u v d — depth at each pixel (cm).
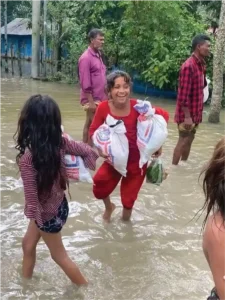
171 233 506
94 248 467
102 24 1759
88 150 372
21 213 546
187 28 1590
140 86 1659
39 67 2083
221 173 201
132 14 1569
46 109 346
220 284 198
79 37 1889
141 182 514
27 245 396
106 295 386
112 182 507
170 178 690
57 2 2114
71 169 366
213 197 204
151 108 489
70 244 473
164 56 1530
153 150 491
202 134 1002
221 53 1123
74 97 1530
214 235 201
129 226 520
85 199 593
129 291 393
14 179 664
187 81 701
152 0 1533
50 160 345
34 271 418
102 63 799
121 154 481
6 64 2441
